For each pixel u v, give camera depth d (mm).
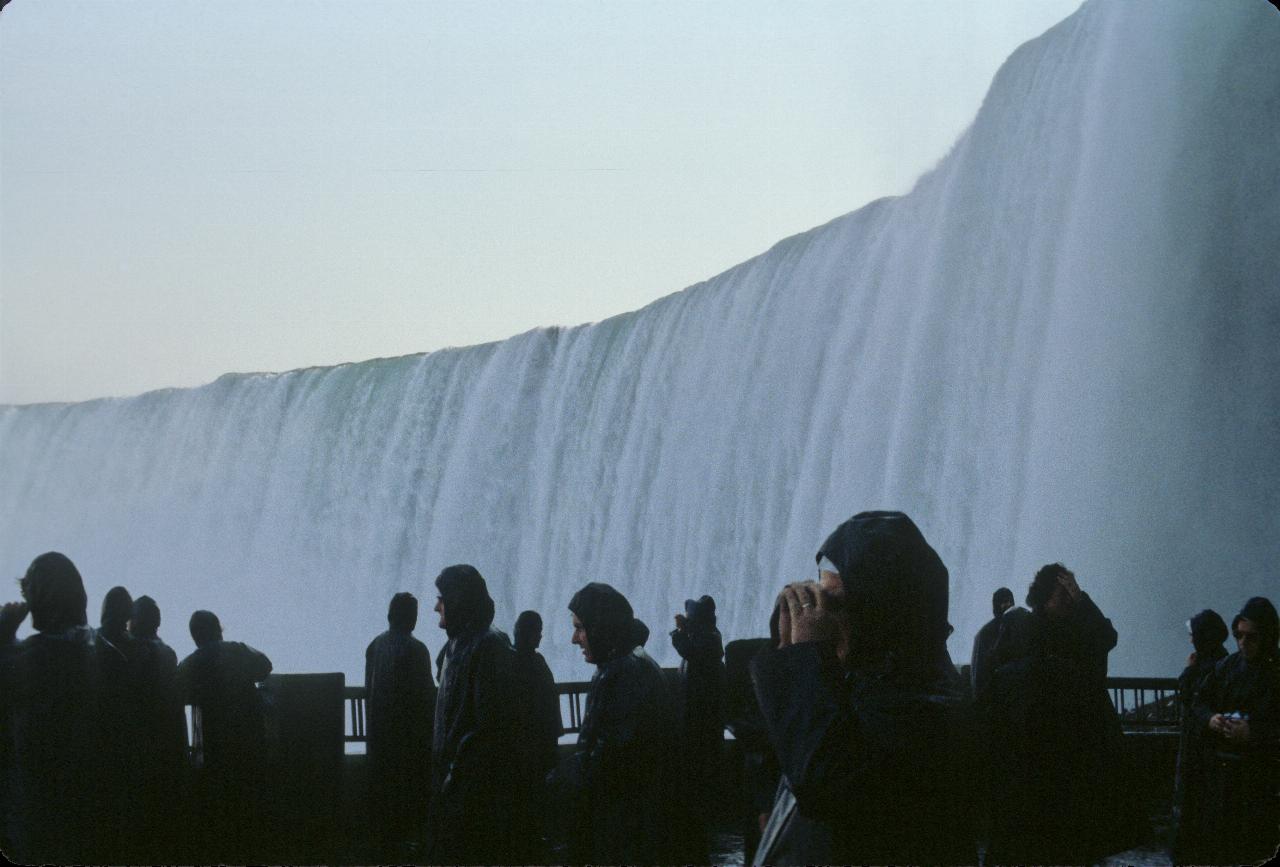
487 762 6988
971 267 21594
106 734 7090
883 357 23172
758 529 26203
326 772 10523
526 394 35500
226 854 9211
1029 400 19578
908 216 24234
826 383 24906
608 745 6938
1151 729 11492
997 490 19750
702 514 27797
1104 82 19422
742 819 10594
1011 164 21344
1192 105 18297
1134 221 18516
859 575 3539
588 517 32281
